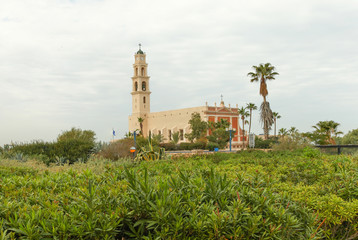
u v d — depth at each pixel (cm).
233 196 386
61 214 320
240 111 6881
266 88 5778
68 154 1994
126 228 343
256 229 333
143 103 10556
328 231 417
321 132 4406
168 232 318
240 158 1062
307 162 770
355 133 4341
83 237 311
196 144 5978
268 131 5806
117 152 1883
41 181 502
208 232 321
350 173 567
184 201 357
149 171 625
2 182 496
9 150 2036
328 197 443
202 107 8281
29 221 298
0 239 285
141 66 10631
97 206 333
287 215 357
